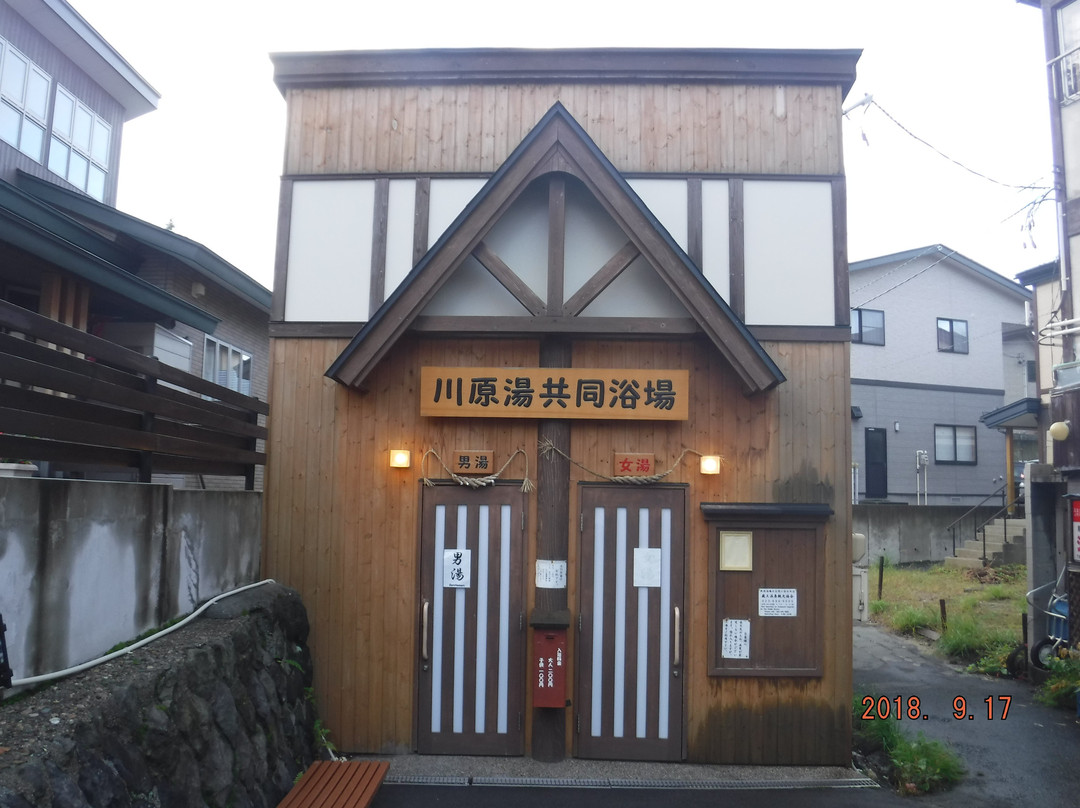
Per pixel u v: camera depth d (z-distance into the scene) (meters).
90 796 3.16
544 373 6.25
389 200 6.79
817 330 6.49
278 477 6.54
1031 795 5.61
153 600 4.73
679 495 6.36
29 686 3.58
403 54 6.80
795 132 6.75
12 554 3.47
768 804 5.45
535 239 6.56
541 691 6.02
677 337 6.41
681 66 6.77
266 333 13.66
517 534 6.36
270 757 4.90
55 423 3.77
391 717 6.30
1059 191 9.48
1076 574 8.00
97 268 7.52
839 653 6.26
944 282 20.72
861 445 19.34
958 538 17.25
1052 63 9.63
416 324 6.28
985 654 9.34
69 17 11.62
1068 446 8.18
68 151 12.47
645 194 6.68
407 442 6.50
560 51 6.79
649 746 6.19
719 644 6.23
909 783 5.70
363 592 6.41
